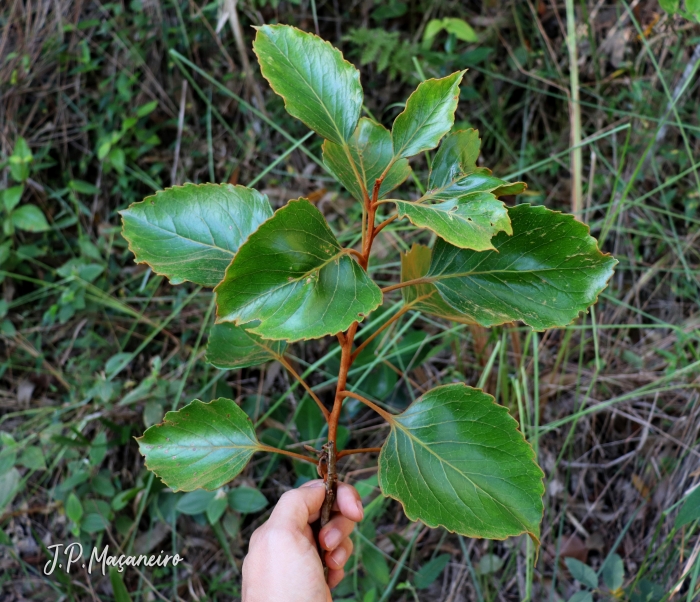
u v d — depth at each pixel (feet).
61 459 3.19
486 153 3.62
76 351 3.53
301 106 1.31
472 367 3.05
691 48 3.08
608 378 2.93
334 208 3.48
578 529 2.74
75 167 3.89
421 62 3.40
